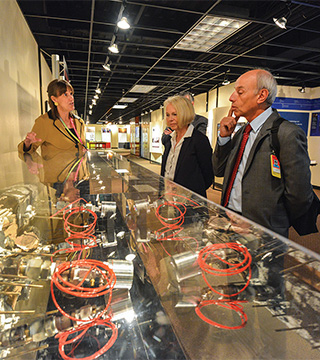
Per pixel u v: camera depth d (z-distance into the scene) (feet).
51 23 12.94
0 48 8.17
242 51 15.53
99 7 11.54
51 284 1.63
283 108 21.57
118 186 4.20
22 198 3.30
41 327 1.28
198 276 1.69
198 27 12.67
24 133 11.29
